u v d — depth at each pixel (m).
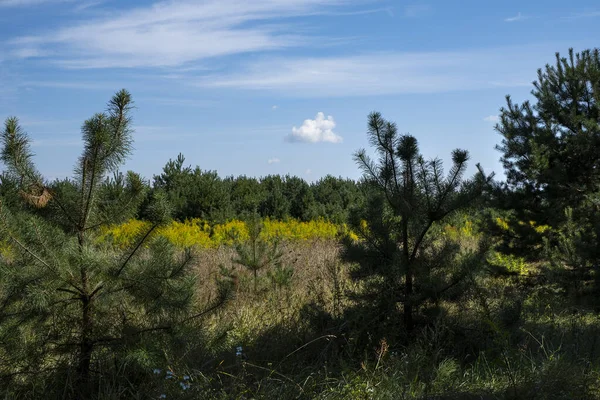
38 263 4.33
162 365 4.66
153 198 4.80
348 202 21.72
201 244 13.29
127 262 4.71
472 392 4.76
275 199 19.78
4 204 4.30
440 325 5.74
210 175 18.45
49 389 4.56
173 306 4.65
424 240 6.32
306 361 5.58
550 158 9.79
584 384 4.62
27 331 4.60
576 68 9.86
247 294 8.15
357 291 6.93
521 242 9.97
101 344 4.65
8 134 4.33
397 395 4.66
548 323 6.89
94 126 4.59
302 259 11.48
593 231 8.07
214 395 4.55
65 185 4.67
